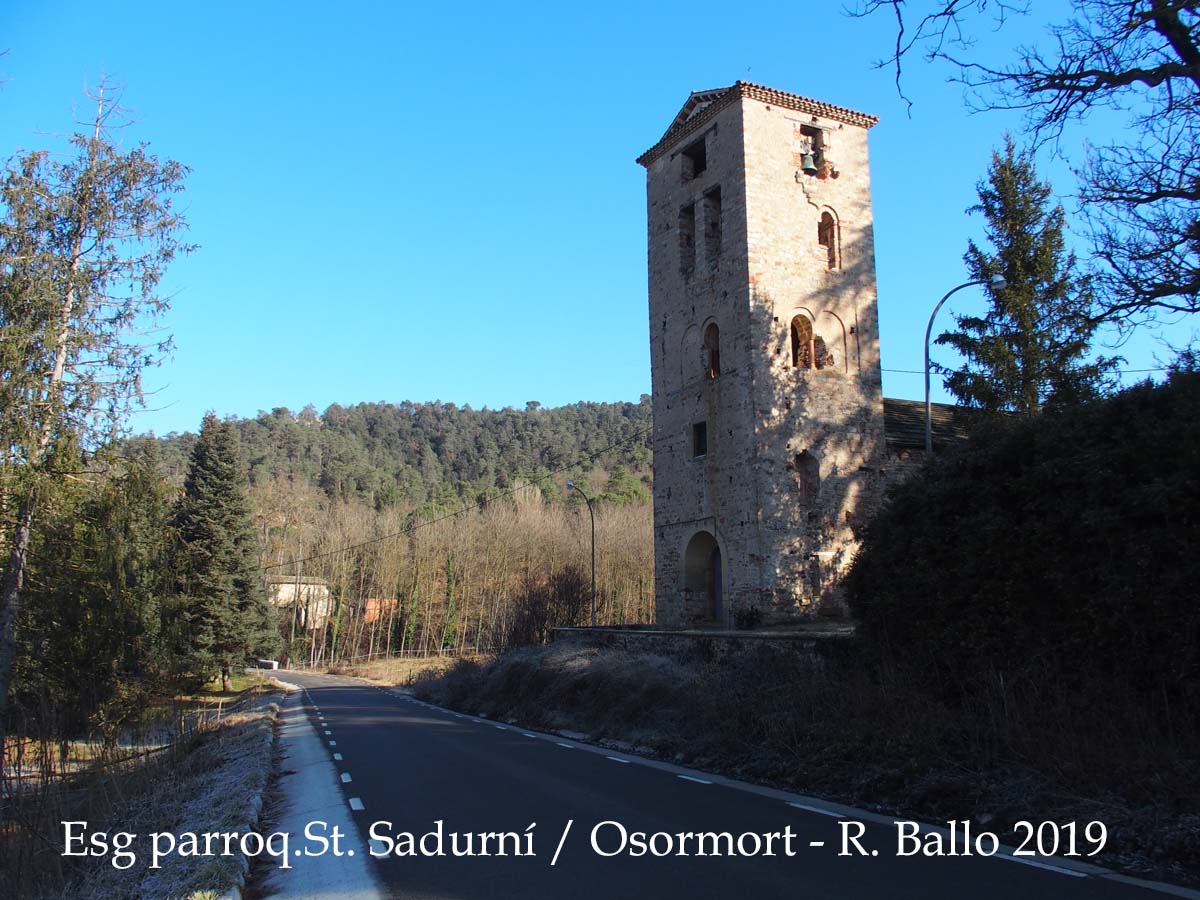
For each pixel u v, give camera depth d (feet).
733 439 93.86
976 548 41.37
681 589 99.60
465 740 62.39
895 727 39.55
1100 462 35.35
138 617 65.77
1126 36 40.01
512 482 363.15
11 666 56.29
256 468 377.30
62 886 29.53
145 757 55.26
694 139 105.19
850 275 100.68
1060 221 85.92
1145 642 33.12
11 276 55.21
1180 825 25.49
